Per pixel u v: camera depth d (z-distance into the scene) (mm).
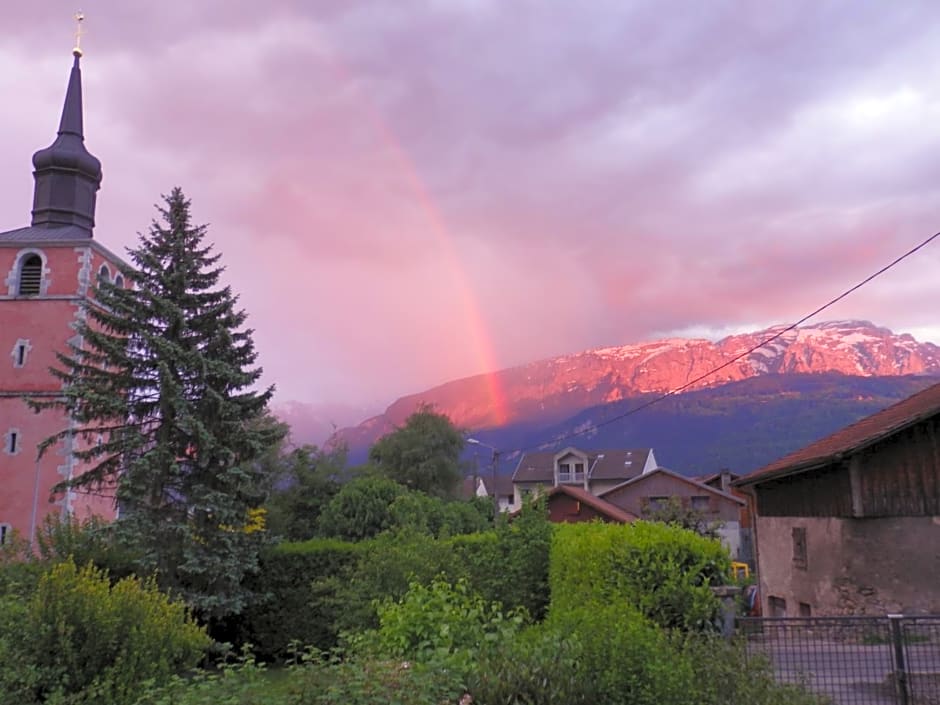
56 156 38812
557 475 83875
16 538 18000
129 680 8430
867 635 8992
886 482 18422
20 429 35125
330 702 5723
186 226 23438
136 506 21547
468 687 5773
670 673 5562
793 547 22219
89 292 36469
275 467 43219
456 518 37312
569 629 6406
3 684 7969
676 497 39219
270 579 24438
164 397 21391
